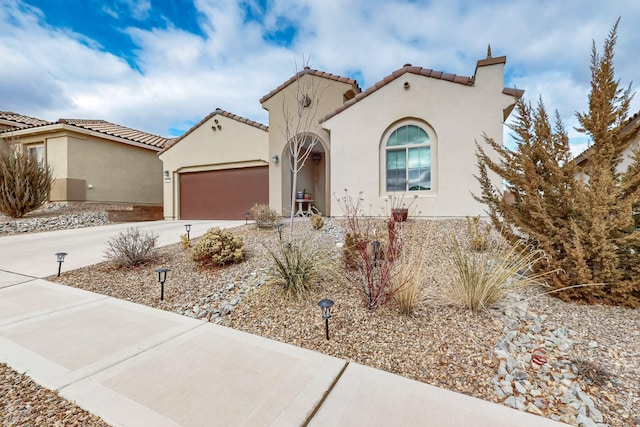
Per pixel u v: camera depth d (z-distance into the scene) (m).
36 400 2.63
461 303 4.37
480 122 9.99
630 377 2.85
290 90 13.57
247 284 5.67
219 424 2.35
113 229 12.65
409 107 10.79
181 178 17.61
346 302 4.70
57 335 3.91
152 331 4.05
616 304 4.24
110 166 18.56
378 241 5.43
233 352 3.49
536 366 3.07
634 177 4.18
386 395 2.71
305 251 5.93
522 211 5.27
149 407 2.54
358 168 11.55
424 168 10.78
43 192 14.45
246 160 15.37
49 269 7.06
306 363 3.25
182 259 7.48
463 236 7.83
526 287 4.90
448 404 2.59
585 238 4.28
